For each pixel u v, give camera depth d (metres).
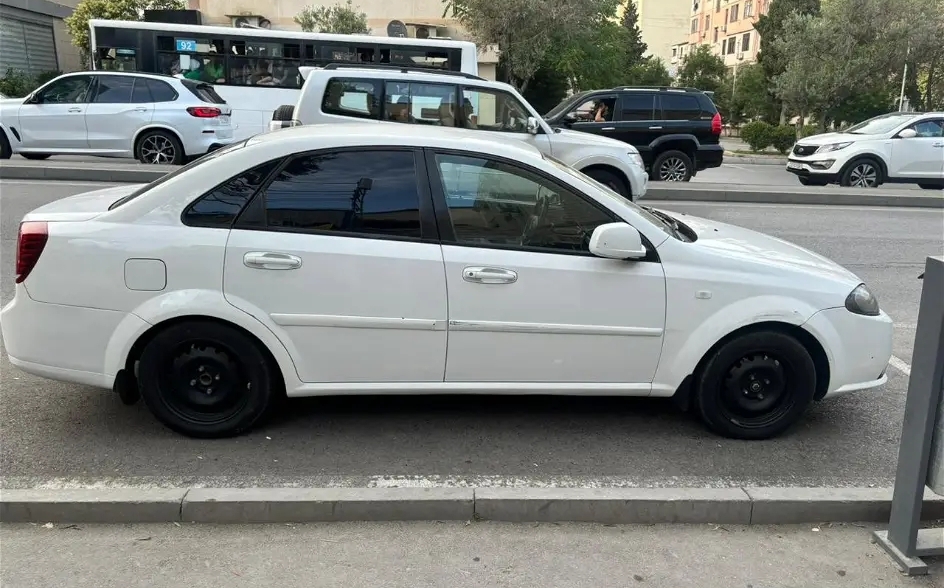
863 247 9.53
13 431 3.86
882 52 27.59
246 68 16.44
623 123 14.35
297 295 3.60
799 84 29.06
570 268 3.69
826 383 3.97
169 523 3.16
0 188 11.18
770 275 3.83
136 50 16.19
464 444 3.90
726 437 4.02
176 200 3.60
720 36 72.81
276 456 3.70
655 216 4.33
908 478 2.93
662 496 3.27
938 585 2.87
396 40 16.39
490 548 3.04
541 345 3.74
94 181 12.20
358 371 3.72
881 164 15.38
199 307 3.55
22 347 3.63
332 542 3.06
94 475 3.46
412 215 3.67
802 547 3.11
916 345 2.87
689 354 3.81
